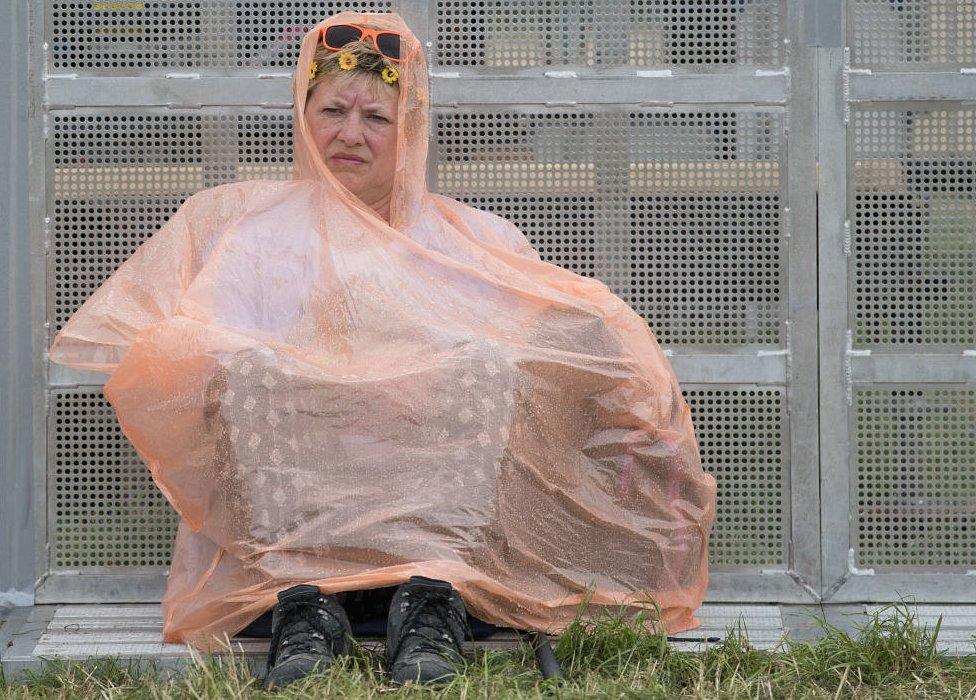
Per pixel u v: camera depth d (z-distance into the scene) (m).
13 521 7.09
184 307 6.08
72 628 6.57
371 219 6.48
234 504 5.59
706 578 6.57
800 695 5.20
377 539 5.36
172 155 7.31
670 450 6.37
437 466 5.55
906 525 7.28
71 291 7.26
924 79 7.25
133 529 7.27
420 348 5.95
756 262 7.32
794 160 7.29
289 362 5.76
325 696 4.77
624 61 7.34
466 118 7.34
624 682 5.14
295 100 6.78
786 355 7.29
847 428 7.27
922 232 7.29
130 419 5.94
